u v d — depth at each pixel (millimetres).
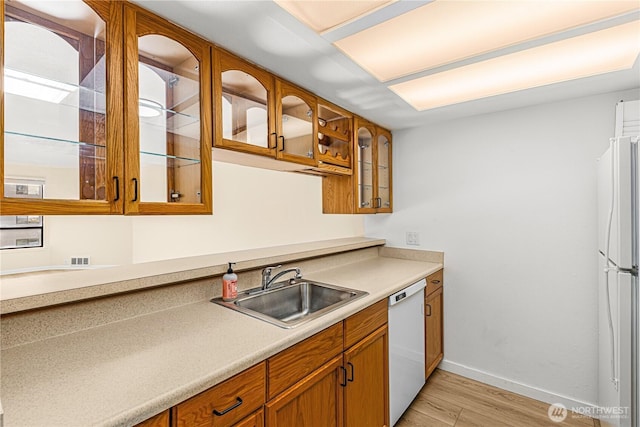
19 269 2656
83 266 3227
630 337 1357
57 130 1040
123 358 981
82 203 1036
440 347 2582
